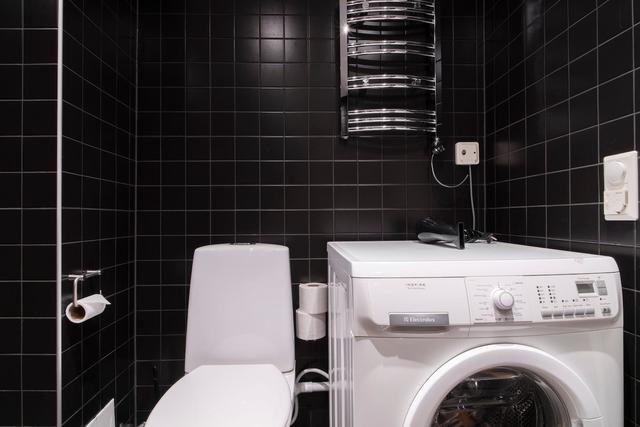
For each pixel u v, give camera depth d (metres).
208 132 1.59
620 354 0.84
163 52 1.59
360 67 1.61
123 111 1.47
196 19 1.60
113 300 1.39
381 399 0.78
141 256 1.58
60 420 1.06
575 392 0.80
